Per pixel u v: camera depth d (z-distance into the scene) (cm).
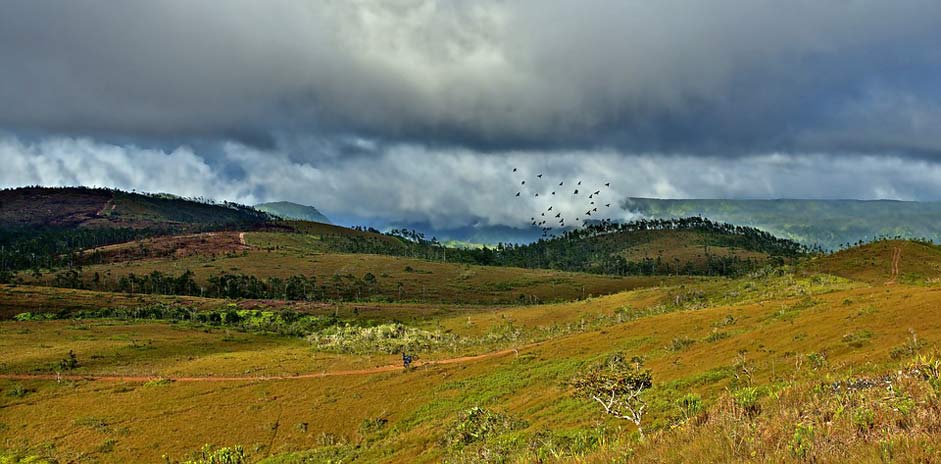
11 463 5528
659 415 2945
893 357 2741
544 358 7194
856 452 816
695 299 11619
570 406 4084
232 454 4347
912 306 4025
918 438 803
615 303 13988
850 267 10388
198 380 8438
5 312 15488
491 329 13650
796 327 4575
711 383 3584
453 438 4031
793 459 850
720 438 1045
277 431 6259
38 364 9175
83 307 16838
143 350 10844
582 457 1353
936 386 1053
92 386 8069
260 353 11150
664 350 5856
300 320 16338
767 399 1430
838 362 3098
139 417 6775
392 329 13012
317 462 4819
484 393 6144
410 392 6981
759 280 11531
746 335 4919
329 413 6612
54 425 6525
